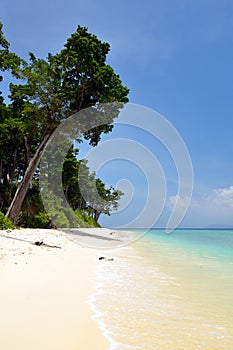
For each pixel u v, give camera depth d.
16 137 25.66
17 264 8.39
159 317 4.84
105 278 7.86
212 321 4.71
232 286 7.36
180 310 5.26
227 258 14.27
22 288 5.98
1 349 3.40
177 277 8.56
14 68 21.64
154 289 6.85
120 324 4.42
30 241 13.95
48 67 22.88
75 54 22.48
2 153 26.36
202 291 6.77
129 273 8.89
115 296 6.02
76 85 23.34
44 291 5.89
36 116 23.27
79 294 5.94
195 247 21.56
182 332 4.21
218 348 3.71
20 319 4.35
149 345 3.72
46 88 22.83
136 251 16.61
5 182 29.75
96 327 4.24
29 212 26.78
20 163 31.73
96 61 23.56
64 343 3.66
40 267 8.37
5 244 11.82
